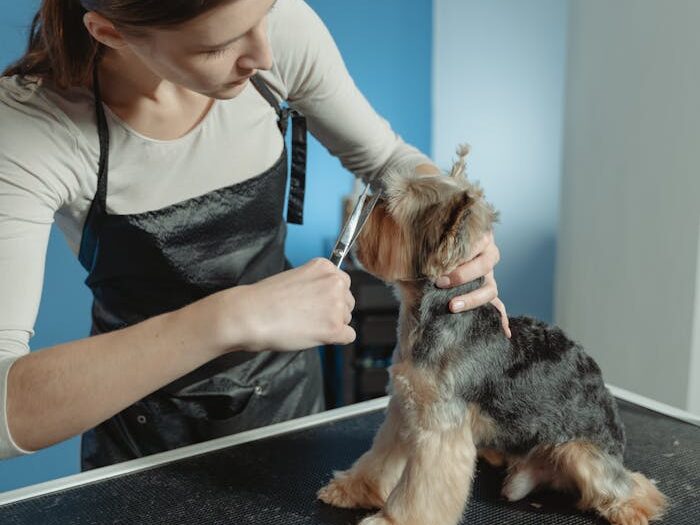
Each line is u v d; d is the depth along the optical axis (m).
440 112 3.12
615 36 2.31
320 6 2.94
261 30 0.77
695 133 1.83
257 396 1.34
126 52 0.97
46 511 0.96
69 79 0.96
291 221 1.33
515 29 2.98
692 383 1.88
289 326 0.83
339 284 0.89
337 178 3.09
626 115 2.24
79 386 0.77
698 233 1.82
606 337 2.44
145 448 1.31
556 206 3.11
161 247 1.13
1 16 2.13
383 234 1.03
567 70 2.85
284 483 1.05
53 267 2.38
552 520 0.96
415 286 1.03
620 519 0.93
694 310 1.86
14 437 0.77
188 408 1.30
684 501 0.99
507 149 3.09
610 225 2.38
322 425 1.24
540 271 3.16
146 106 1.05
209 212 1.15
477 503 1.00
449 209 0.98
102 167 1.04
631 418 1.26
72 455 2.52
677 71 1.91
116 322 1.25
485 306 1.01
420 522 0.93
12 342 0.83
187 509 0.97
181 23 0.70
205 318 0.81
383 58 3.06
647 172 2.10
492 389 0.98
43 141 0.96
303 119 1.26
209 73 0.78
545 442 0.98
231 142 1.15
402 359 1.01
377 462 1.01
